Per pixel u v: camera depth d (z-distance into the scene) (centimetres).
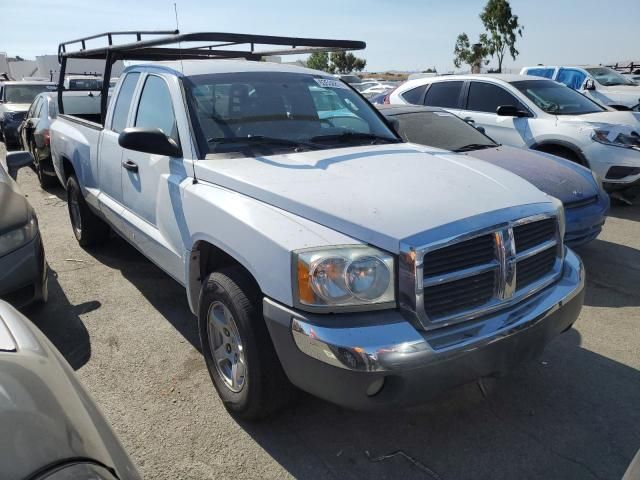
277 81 402
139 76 432
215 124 350
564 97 811
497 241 258
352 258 235
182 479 262
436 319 243
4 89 1577
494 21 3694
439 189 278
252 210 273
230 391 303
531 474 264
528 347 265
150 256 392
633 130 707
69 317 431
